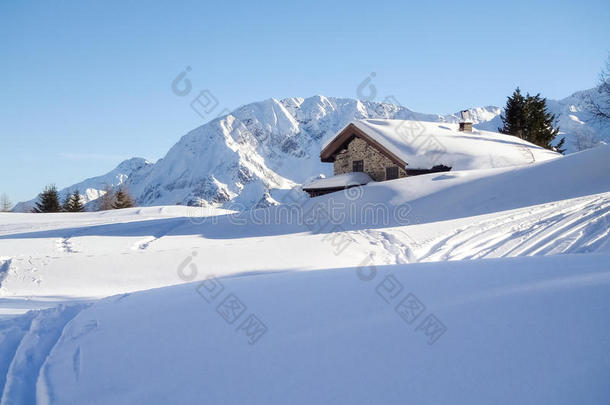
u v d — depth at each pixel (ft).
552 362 7.26
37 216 96.07
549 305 9.46
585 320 8.42
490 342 8.36
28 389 9.59
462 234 38.81
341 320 10.93
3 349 12.24
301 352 9.29
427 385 7.29
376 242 39.22
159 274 31.40
